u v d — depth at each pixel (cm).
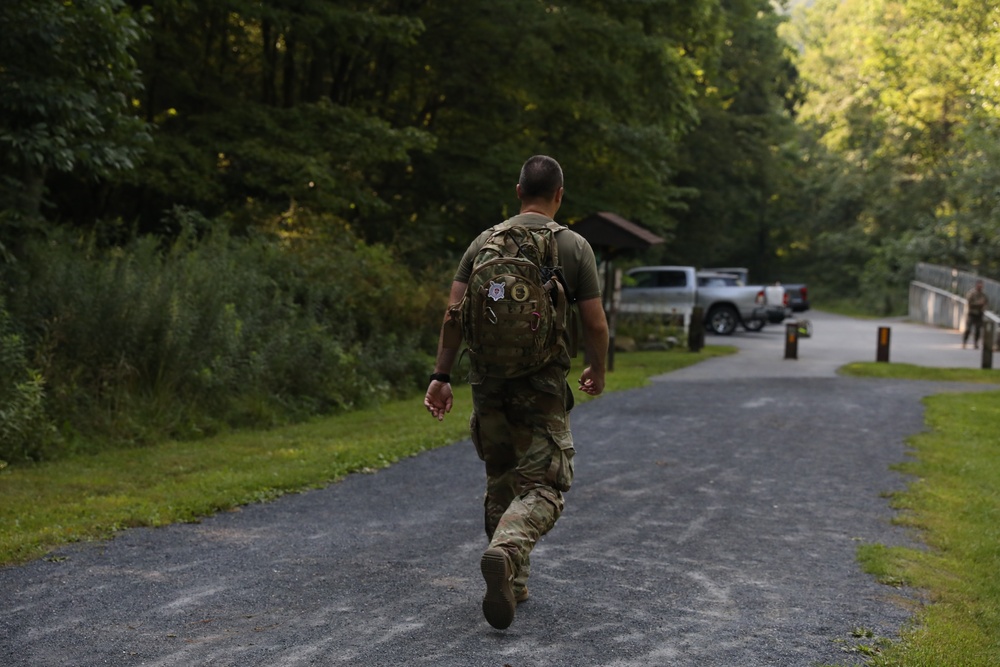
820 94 11025
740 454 1385
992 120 6022
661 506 1045
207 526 918
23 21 1460
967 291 6003
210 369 1605
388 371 2103
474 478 1184
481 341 613
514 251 620
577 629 639
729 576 781
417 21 2805
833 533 943
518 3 3067
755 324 5131
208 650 588
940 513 1038
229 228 2311
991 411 1895
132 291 1542
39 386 1302
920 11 6450
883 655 606
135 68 1777
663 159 4050
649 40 3225
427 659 579
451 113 3434
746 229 9150
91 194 2617
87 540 848
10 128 1518
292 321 1916
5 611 656
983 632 667
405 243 2909
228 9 2639
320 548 838
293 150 2634
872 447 1470
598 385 648
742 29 6381
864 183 8719
